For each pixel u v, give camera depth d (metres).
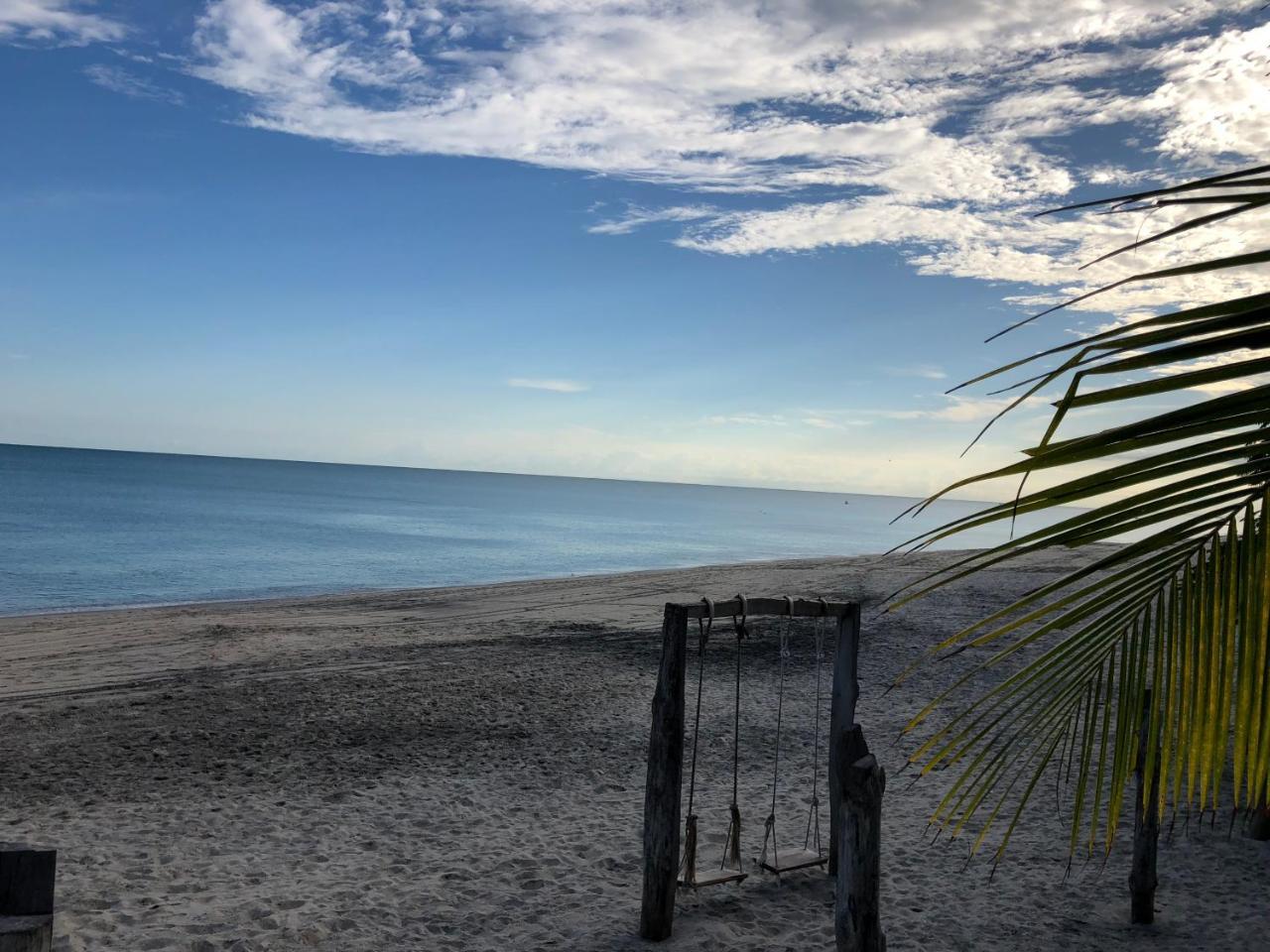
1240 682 1.24
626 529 86.81
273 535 59.84
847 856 4.46
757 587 28.08
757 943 6.07
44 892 2.38
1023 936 6.11
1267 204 0.94
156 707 12.53
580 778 9.73
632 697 13.52
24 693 13.45
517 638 18.91
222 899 6.51
